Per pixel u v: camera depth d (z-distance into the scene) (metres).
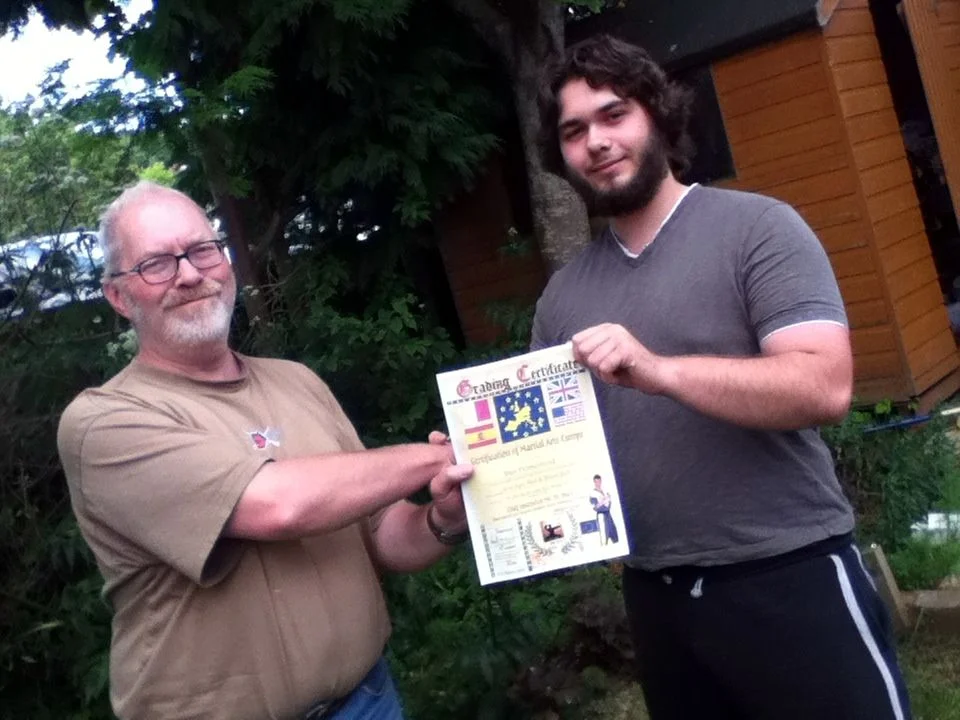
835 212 6.32
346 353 5.29
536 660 3.64
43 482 3.75
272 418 2.32
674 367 2.01
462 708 3.47
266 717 2.12
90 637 3.48
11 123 4.62
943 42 7.05
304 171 6.59
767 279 2.15
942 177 7.78
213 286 2.26
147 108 4.75
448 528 2.38
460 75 6.70
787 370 2.03
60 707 3.64
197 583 2.07
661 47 6.55
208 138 5.04
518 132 7.15
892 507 4.67
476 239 7.56
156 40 5.08
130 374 2.28
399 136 6.30
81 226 4.55
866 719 2.20
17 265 4.20
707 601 2.29
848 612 2.22
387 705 2.38
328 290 6.00
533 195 6.46
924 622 4.13
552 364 2.17
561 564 2.19
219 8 5.41
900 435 5.17
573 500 2.19
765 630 2.24
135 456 2.08
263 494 2.04
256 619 2.12
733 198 2.28
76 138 4.70
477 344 7.51
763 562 2.23
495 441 2.20
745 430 2.23
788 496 2.23
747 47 6.31
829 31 6.16
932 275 6.79
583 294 2.43
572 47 2.38
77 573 3.69
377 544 2.50
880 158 6.45
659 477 2.29
